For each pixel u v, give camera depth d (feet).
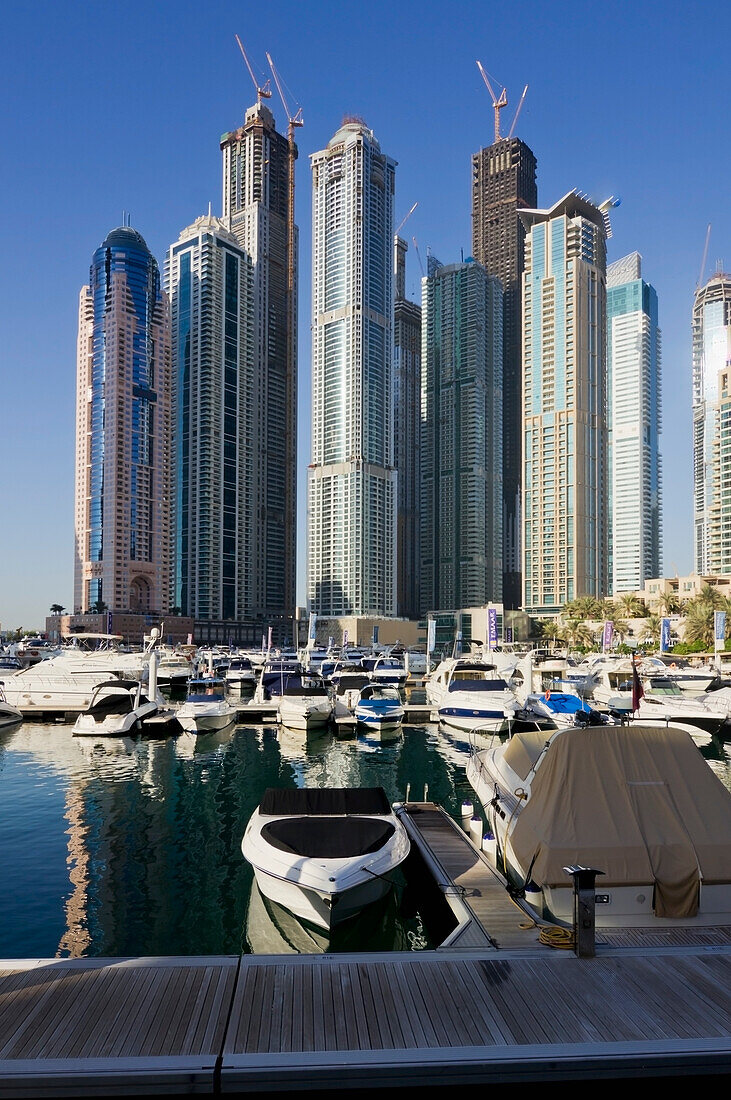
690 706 129.29
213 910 51.19
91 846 65.57
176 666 221.05
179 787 88.99
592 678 188.03
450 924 46.57
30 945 45.29
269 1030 28.04
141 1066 25.77
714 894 40.55
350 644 627.87
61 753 112.27
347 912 47.14
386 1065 26.16
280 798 59.21
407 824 65.92
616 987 31.71
